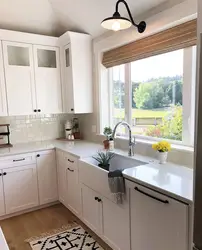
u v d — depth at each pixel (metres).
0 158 2.72
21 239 2.37
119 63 2.84
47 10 3.03
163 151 2.07
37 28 3.24
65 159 2.87
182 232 1.38
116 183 1.85
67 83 3.34
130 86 2.80
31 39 3.09
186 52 2.03
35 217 2.85
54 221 2.73
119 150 2.72
